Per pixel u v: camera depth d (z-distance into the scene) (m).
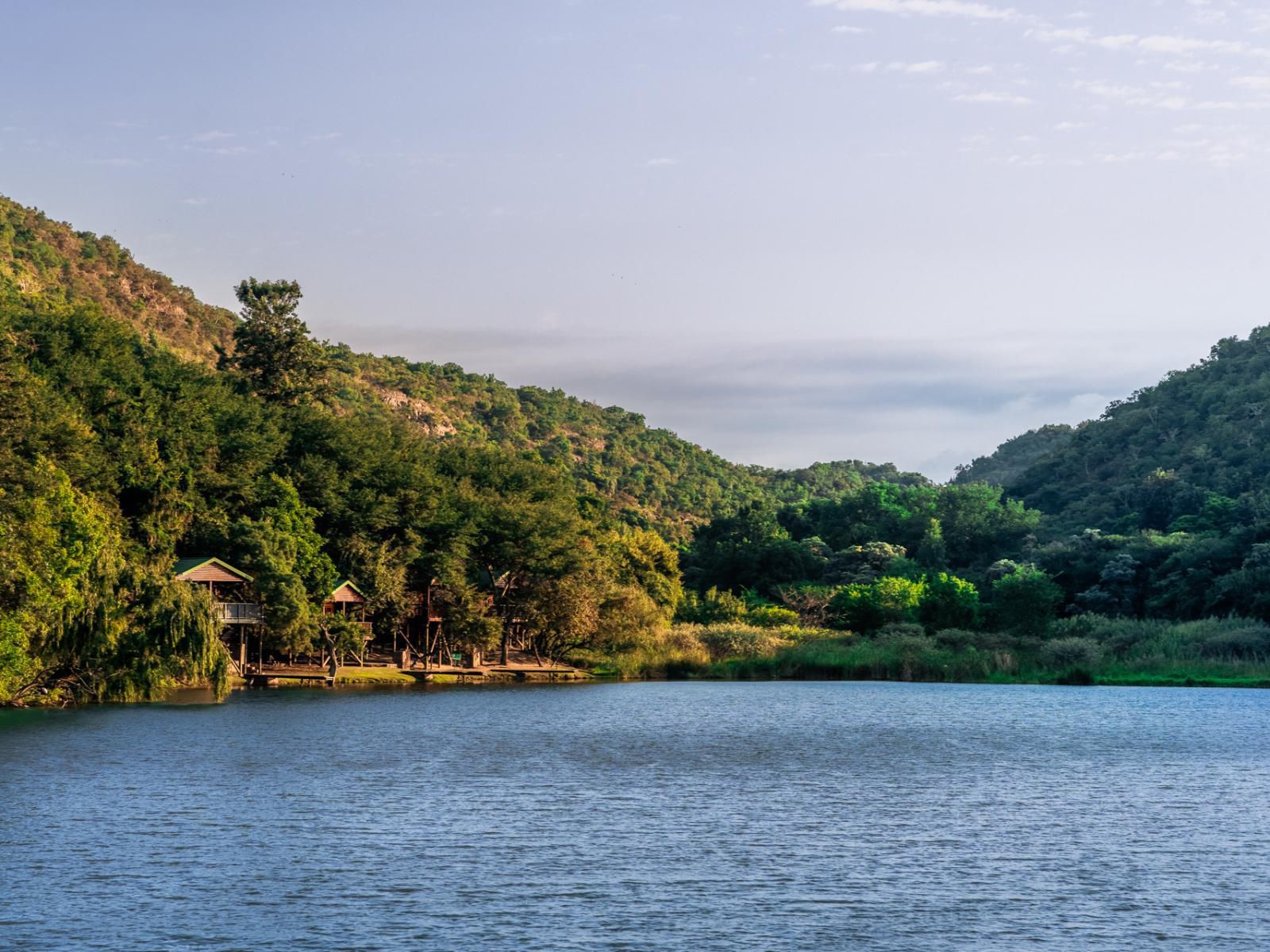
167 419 111.38
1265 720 81.94
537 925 30.25
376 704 89.19
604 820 43.19
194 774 51.81
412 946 28.55
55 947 28.12
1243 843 40.09
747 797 48.44
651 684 120.12
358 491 123.38
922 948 28.77
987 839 40.41
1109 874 35.62
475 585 128.88
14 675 74.94
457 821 42.56
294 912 31.05
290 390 154.50
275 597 103.12
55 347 110.56
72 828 40.16
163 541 102.75
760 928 30.16
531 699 97.94
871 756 61.50
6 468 77.69
